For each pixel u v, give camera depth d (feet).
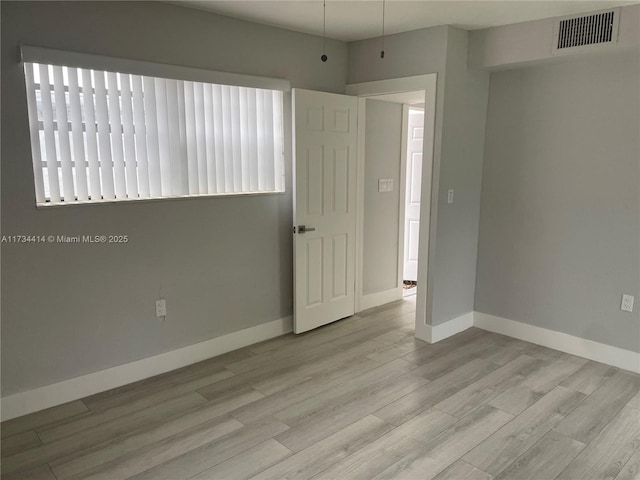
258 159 11.69
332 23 11.07
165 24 9.58
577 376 10.36
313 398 9.41
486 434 8.16
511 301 12.62
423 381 10.12
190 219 10.51
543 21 10.44
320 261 12.96
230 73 10.64
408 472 7.18
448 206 11.95
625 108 10.19
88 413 8.84
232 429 8.34
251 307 12.05
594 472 7.20
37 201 8.50
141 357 10.15
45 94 8.34
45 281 8.69
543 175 11.62
